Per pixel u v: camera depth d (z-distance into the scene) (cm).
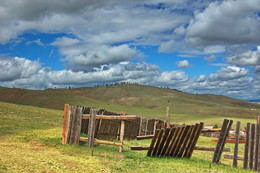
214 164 1338
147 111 16900
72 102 19512
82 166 1028
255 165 1252
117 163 1165
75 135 1636
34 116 3619
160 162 1252
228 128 1379
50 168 933
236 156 1323
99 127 1908
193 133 1438
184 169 1113
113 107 18238
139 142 2252
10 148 1245
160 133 1373
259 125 1262
